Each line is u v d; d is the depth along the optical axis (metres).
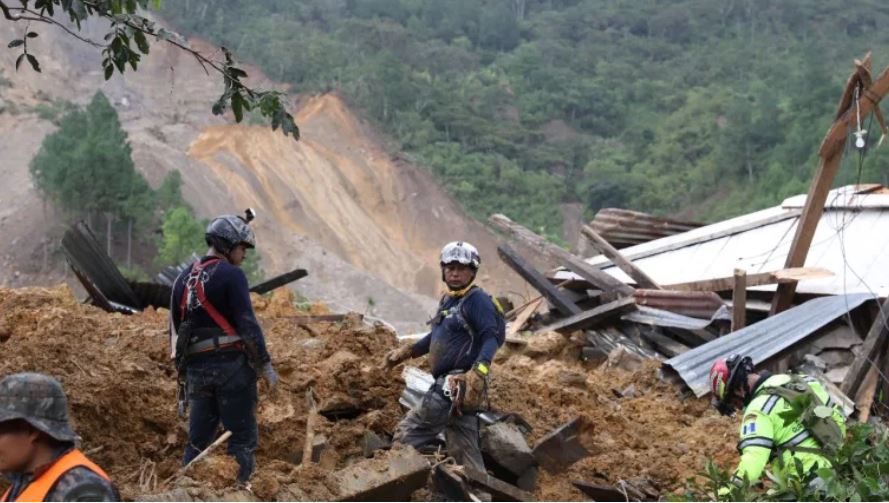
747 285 12.06
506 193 119.88
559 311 14.52
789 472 5.37
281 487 5.81
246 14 133.50
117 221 75.19
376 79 121.88
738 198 121.38
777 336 10.86
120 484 6.35
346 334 8.93
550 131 143.62
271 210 91.38
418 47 148.12
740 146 128.50
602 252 14.80
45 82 98.62
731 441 8.52
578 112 149.62
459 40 160.38
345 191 100.50
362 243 94.81
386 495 6.11
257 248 82.75
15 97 94.50
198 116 100.12
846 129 11.64
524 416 8.17
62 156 73.94
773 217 15.24
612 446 8.18
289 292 11.79
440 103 132.50
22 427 3.54
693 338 12.50
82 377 7.23
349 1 158.50
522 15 181.75
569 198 129.00
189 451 6.38
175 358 6.21
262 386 7.79
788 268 12.20
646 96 155.62
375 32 142.75
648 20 180.75
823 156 11.88
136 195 74.62
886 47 165.75
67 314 8.73
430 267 96.75
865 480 5.20
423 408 6.74
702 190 127.75
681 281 14.70
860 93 11.45
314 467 6.06
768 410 5.65
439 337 6.75
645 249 16.09
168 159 89.69
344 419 7.93
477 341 6.70
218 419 6.42
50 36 103.38
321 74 119.94
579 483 7.45
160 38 7.64
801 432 5.60
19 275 70.88
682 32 179.25
